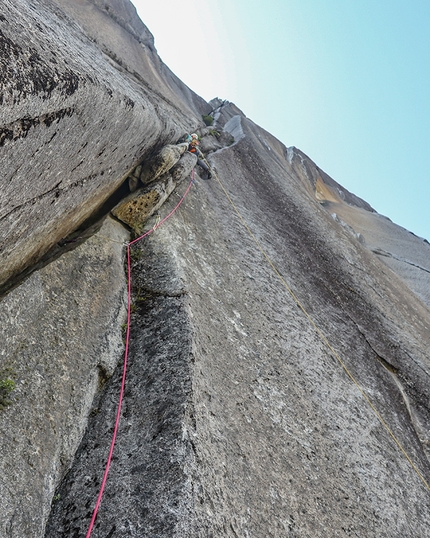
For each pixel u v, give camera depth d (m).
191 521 3.01
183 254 6.46
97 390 4.15
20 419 3.15
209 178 10.80
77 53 3.65
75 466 3.49
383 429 6.72
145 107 5.37
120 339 4.71
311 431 5.34
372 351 9.02
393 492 5.61
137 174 7.02
